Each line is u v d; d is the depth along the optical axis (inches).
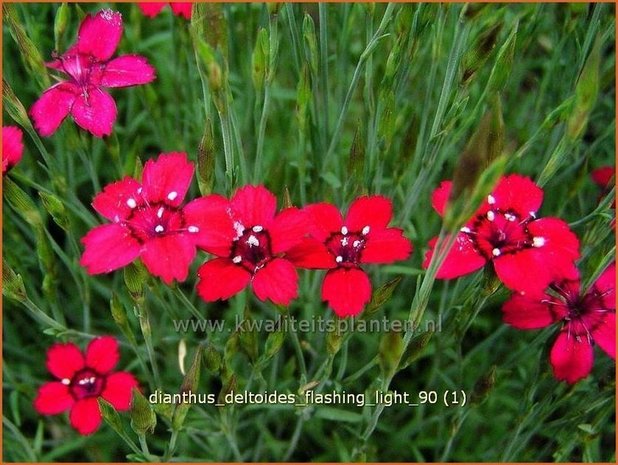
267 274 3.4
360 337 5.4
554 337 3.8
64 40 5.1
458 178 2.5
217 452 5.1
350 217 3.8
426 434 5.6
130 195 3.6
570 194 4.9
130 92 5.9
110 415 3.8
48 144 6.0
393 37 4.1
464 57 3.7
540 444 5.3
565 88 4.9
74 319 6.0
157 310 5.7
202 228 3.5
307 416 4.4
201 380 5.2
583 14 4.6
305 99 4.1
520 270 3.4
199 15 3.3
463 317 4.0
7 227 5.2
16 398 5.0
